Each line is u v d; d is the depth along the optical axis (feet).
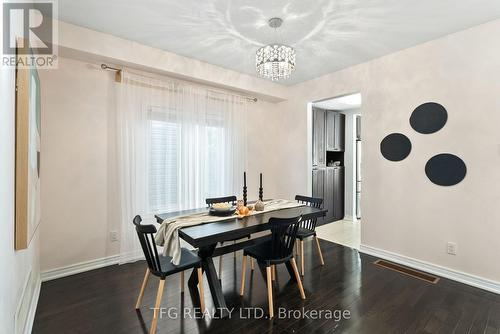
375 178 10.75
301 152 14.16
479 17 7.59
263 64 8.07
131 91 9.82
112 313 6.77
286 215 8.32
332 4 7.06
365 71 11.07
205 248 7.35
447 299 7.43
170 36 8.96
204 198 11.78
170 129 10.84
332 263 10.04
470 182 8.20
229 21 7.99
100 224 9.48
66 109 8.72
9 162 3.94
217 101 12.44
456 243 8.54
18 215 4.39
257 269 9.53
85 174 9.13
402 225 9.92
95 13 7.55
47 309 6.89
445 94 8.71
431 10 7.28
